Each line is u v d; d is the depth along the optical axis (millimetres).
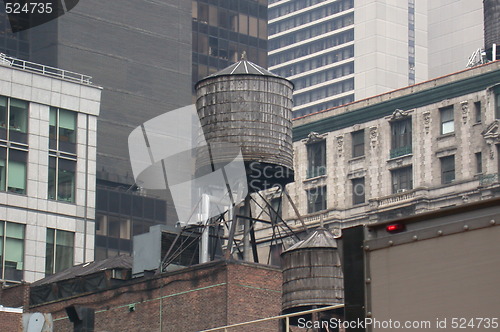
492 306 24766
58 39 156250
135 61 163250
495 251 24953
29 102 118875
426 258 25859
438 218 26078
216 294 74688
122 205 151750
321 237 69500
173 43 168500
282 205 131000
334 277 68250
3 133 116562
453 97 120875
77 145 121125
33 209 116562
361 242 26922
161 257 81125
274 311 74938
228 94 76750
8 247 114312
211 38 179000
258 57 183625
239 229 125750
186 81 168375
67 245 117875
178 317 76562
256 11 185125
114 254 149250
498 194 115812
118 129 157750
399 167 124062
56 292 86000
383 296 26328
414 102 123938
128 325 79562
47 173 118188
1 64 118375
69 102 121438
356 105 128875
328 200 128750
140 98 162000
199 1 178625
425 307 25656
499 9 139625
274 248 126000
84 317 49062
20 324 70750
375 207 123938
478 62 138875
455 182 119062
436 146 121375
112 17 162250
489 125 117562
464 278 25250
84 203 120062
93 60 159125
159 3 168375
